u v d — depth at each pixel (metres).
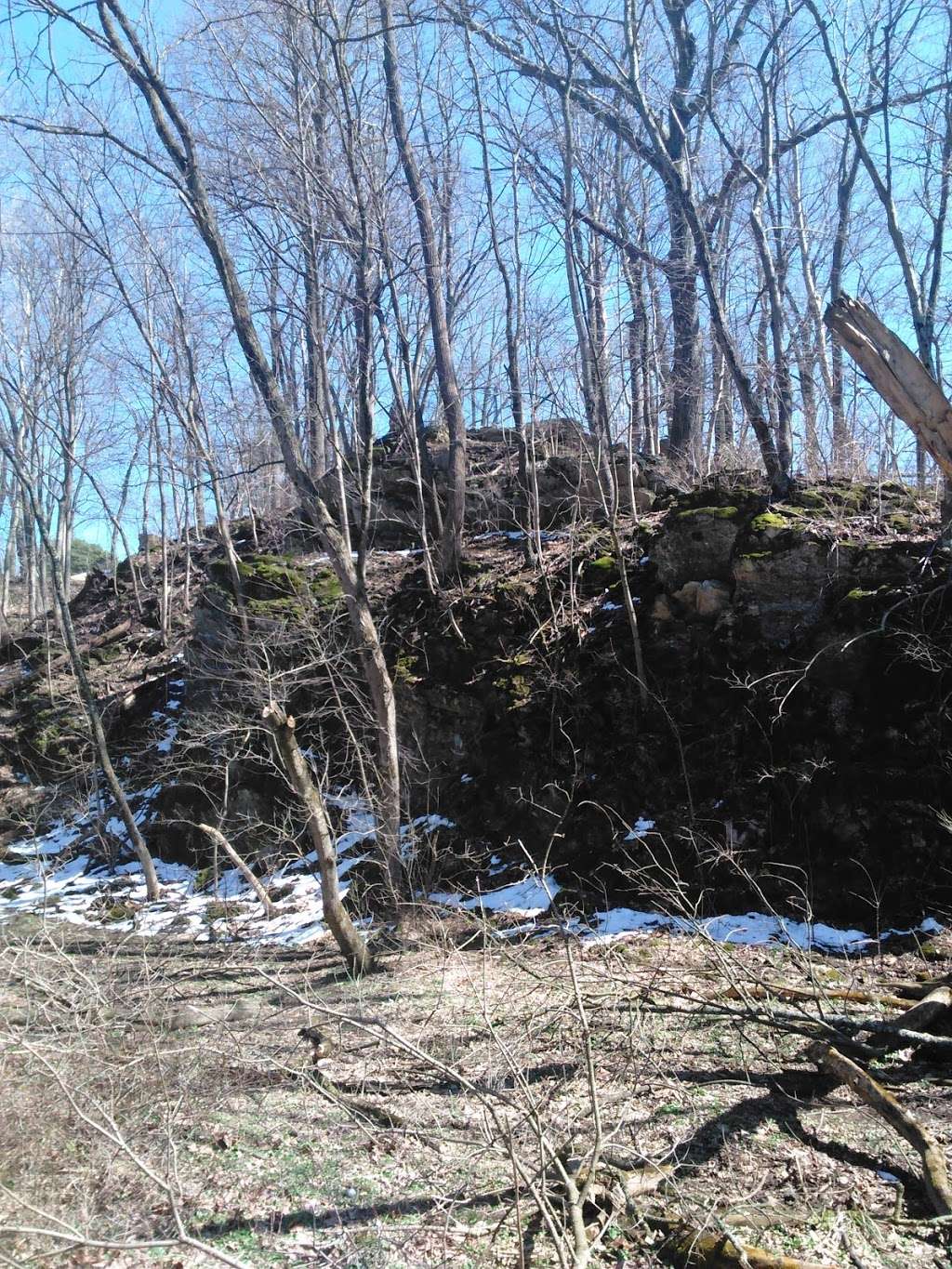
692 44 16.00
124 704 18.58
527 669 12.77
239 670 14.80
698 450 16.27
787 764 9.99
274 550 20.30
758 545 11.14
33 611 27.91
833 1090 5.84
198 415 17.03
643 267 15.44
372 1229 4.47
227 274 11.84
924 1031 6.18
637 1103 5.74
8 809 17.77
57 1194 4.62
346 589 11.51
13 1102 4.87
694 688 11.11
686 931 8.70
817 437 15.12
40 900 14.33
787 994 6.80
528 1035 6.05
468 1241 4.36
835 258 17.45
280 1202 4.82
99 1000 6.09
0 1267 4.09
